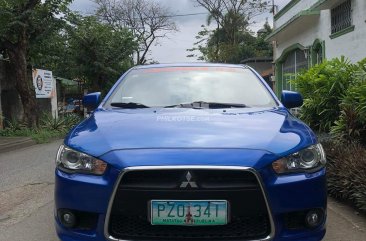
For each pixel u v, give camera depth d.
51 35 17.22
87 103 5.05
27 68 18.08
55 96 23.91
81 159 3.40
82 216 3.38
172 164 3.14
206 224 3.14
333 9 15.17
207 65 5.30
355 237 4.55
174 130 3.58
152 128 3.64
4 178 8.14
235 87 4.82
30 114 17.12
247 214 3.16
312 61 17.61
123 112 4.25
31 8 15.80
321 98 8.57
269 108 4.41
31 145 13.89
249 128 3.63
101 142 3.47
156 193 3.14
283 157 3.30
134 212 3.17
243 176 3.18
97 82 27.05
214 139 3.40
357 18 13.09
